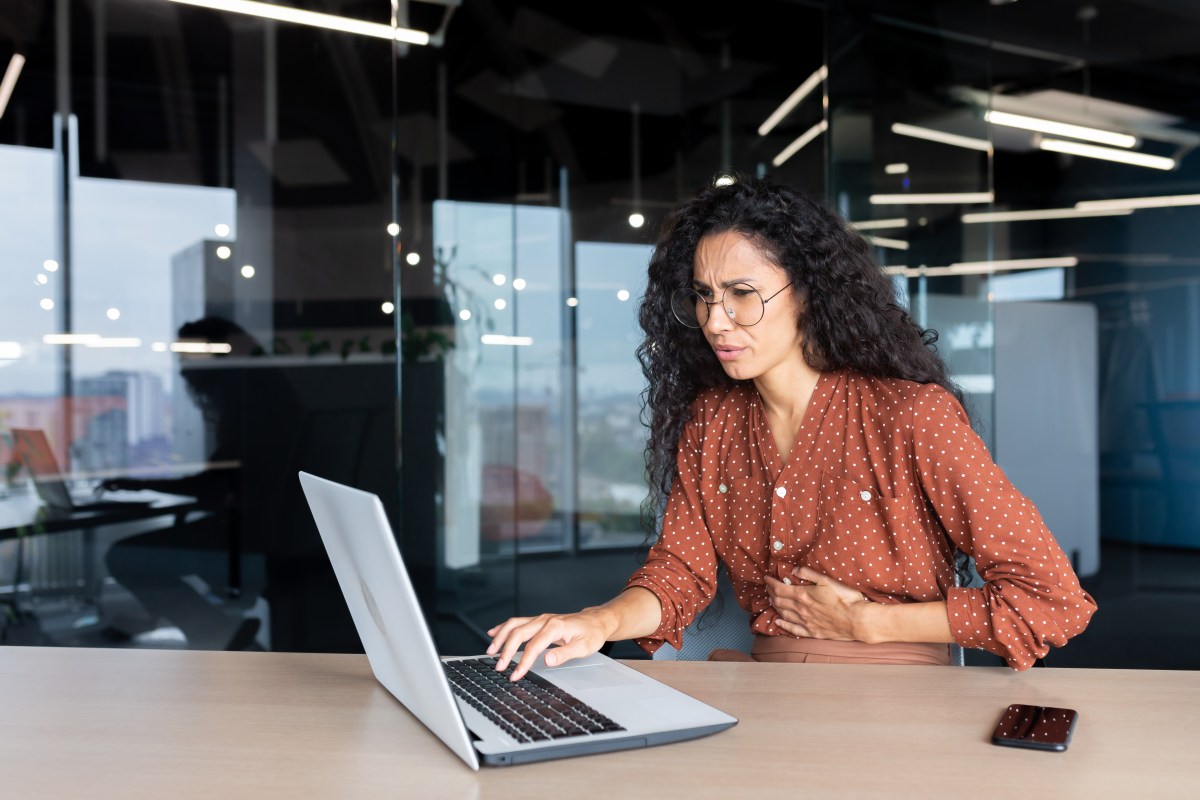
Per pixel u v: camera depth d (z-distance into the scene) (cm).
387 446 337
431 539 343
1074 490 428
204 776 81
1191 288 430
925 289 362
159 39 318
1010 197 445
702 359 161
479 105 345
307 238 331
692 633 165
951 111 367
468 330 345
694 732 89
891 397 140
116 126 314
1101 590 421
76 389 312
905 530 137
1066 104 443
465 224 345
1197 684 107
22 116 308
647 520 176
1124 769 80
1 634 310
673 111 361
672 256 161
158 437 319
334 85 332
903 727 92
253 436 326
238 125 325
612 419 353
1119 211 439
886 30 366
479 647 346
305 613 329
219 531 324
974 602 122
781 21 367
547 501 350
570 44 353
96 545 315
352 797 76
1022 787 77
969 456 131
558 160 351
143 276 317
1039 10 441
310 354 331
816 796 75
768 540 149
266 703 103
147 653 128
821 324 142
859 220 363
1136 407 427
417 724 95
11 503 308
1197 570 414
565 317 352
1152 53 436
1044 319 438
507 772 81
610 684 105
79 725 96
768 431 151
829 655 135
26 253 309
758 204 141
